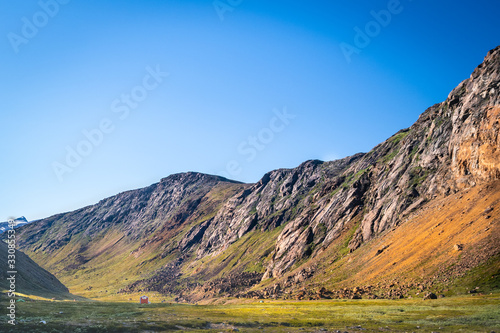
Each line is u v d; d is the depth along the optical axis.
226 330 60.69
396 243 140.25
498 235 91.75
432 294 84.94
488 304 68.25
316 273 177.62
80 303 94.75
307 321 71.56
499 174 117.62
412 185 176.50
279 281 199.00
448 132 176.62
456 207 124.81
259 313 85.19
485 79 147.38
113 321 62.78
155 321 65.69
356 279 136.38
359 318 72.19
